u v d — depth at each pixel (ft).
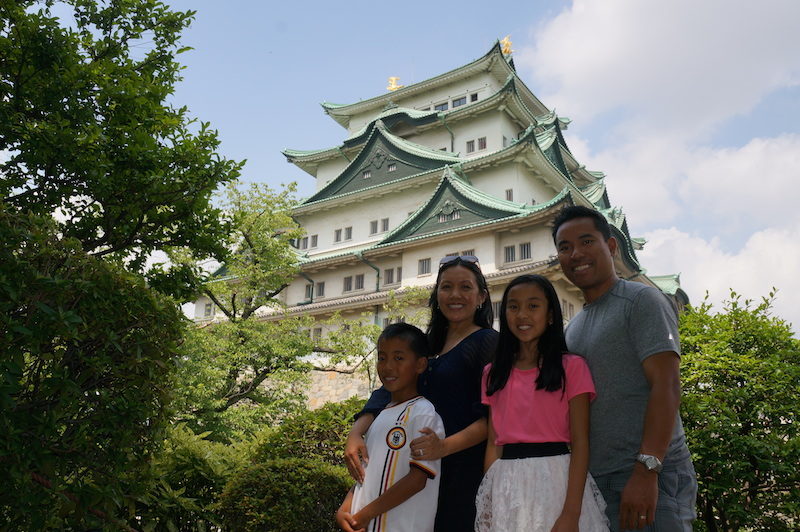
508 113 109.70
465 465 10.41
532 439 9.12
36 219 12.70
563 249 10.57
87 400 12.85
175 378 14.98
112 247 24.84
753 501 22.09
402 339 10.75
